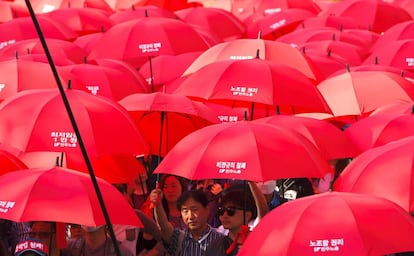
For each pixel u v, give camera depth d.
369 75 19.59
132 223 13.54
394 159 13.84
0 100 18.69
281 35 30.94
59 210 13.23
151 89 23.19
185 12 30.59
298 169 14.27
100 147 15.52
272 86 16.86
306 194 17.47
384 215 11.54
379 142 16.80
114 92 20.89
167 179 17.39
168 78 23.45
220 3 36.75
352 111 19.12
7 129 15.65
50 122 15.57
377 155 14.01
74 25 29.58
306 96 16.94
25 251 13.78
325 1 39.91
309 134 16.72
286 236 11.46
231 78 16.98
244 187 14.81
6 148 17.09
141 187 18.80
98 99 16.11
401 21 31.64
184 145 14.76
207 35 25.66
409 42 23.61
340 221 11.45
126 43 22.58
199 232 15.73
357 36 26.98
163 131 19.38
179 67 23.50
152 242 16.30
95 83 20.88
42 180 13.51
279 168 14.24
